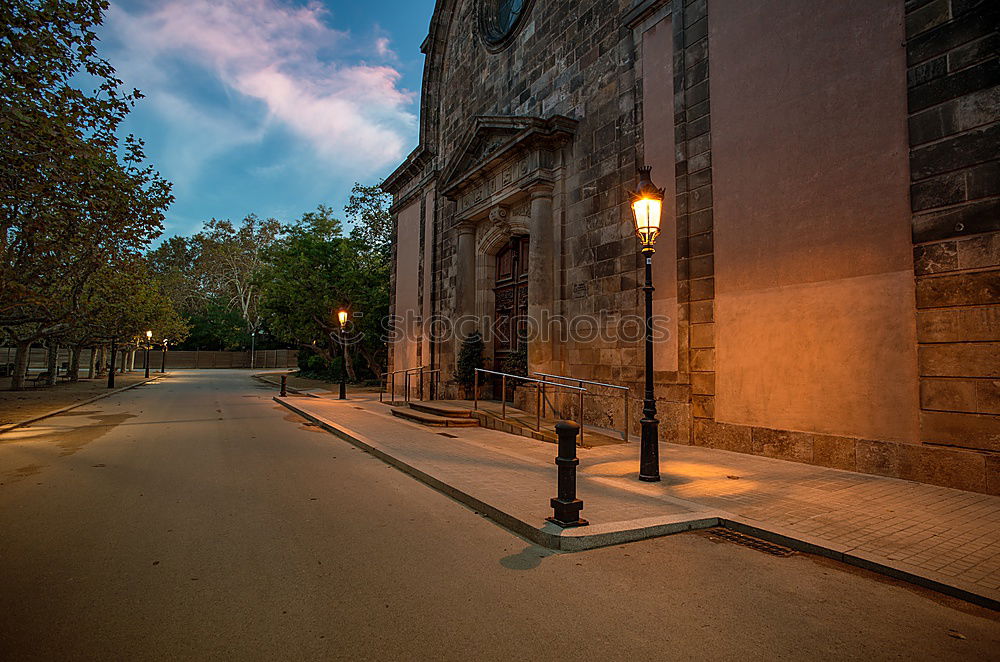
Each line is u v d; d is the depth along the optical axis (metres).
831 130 7.64
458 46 19.45
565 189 13.02
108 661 2.65
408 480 6.99
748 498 5.83
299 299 28.02
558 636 2.99
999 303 5.91
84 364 52.53
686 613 3.31
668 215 10.22
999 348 5.90
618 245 11.34
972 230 6.14
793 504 5.59
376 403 18.42
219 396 22.28
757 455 8.38
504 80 16.16
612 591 3.62
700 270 9.48
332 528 4.91
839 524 4.92
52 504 5.61
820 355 7.63
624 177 11.30
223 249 61.59
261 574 3.81
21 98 8.57
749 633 3.07
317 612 3.23
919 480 6.52
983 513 5.26
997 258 5.94
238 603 3.34
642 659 2.77
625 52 11.54
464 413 12.46
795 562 4.21
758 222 8.56
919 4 6.73
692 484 6.48
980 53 6.16
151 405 17.80
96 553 4.18
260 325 62.16
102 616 3.13
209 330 62.38
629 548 4.49
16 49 8.29
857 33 7.39
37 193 9.62
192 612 3.21
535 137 13.05
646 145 10.82
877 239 7.05
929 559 4.09
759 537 4.80
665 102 10.46
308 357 41.59
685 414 9.57
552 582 3.75
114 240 13.09
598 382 10.96
